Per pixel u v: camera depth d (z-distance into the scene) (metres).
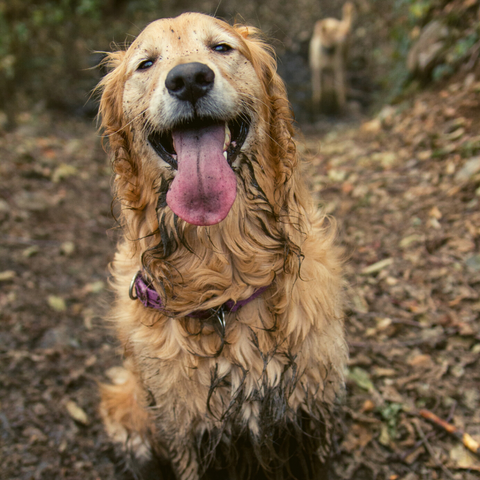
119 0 3.32
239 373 0.56
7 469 0.75
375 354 0.83
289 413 0.59
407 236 1.02
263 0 3.63
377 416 0.75
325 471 0.66
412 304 0.89
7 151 1.67
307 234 0.58
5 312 1.02
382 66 2.69
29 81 2.50
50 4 2.81
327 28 2.45
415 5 1.69
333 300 0.59
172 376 0.57
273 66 0.61
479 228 0.97
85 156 1.81
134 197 0.57
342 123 2.38
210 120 0.53
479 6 1.54
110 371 0.88
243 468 0.63
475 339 0.80
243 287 0.55
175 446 0.62
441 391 0.75
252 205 0.54
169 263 0.55
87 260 1.21
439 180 1.14
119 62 0.63
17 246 1.22
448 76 1.53
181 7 3.54
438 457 0.68
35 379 0.89
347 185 1.26
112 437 0.77
